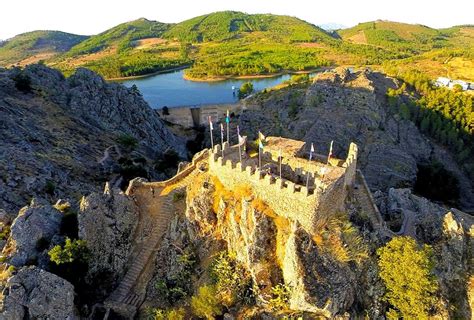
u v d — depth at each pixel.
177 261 54.12
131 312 51.38
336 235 50.31
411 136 143.50
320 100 157.88
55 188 80.19
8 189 73.31
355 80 163.12
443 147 144.50
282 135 151.25
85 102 136.12
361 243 51.91
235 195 54.41
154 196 63.28
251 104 194.75
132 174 97.56
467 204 122.31
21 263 51.81
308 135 139.88
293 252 47.75
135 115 151.25
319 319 46.25
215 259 52.81
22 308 46.00
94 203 57.53
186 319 49.06
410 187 121.38
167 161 116.12
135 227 59.38
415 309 49.50
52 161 92.38
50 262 53.19
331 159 63.50
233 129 173.12
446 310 52.72
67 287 49.28
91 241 55.88
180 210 59.47
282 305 47.88
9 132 96.62
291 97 178.00
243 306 49.09
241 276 50.88
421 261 50.44
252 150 66.12
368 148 134.12
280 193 50.28
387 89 164.50
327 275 48.06
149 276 55.09
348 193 57.97
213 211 55.59
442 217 65.44
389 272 50.81
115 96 148.88
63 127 115.94
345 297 48.16
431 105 153.75
